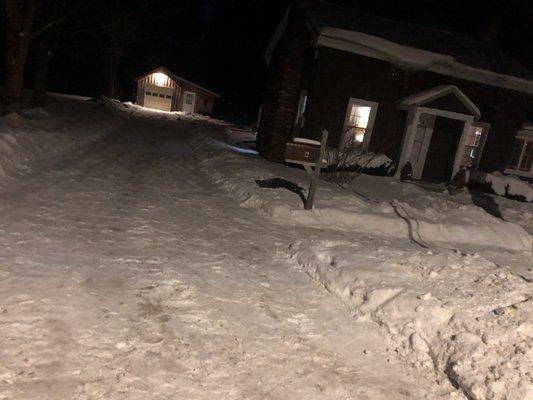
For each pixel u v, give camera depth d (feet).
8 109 47.34
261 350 12.46
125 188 29.68
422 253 21.29
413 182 53.83
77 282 14.69
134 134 65.16
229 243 21.72
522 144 65.82
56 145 39.40
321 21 51.29
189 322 13.34
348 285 17.16
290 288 17.33
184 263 18.06
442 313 14.17
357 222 28.60
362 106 54.90
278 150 51.96
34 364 10.23
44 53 66.39
